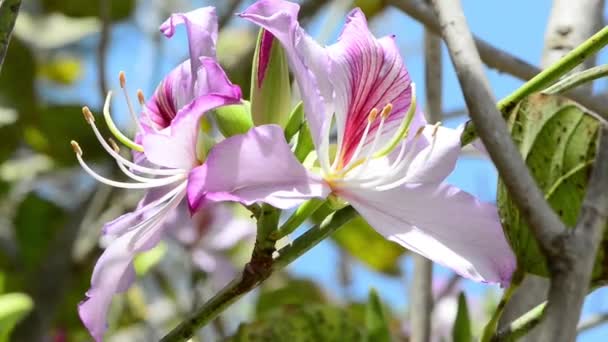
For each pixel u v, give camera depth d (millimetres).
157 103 589
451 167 549
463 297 586
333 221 542
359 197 547
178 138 548
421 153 552
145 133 548
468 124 556
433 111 666
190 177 513
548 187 534
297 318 643
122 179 946
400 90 574
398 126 572
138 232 561
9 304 729
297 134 578
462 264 534
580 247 435
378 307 636
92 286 560
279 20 529
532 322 519
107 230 565
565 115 531
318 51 546
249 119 555
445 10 476
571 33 643
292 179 525
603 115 634
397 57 573
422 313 663
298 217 544
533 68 666
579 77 543
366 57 567
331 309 642
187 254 961
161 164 555
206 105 532
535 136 534
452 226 541
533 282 589
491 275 533
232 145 517
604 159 442
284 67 552
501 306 537
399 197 546
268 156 520
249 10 533
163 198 561
